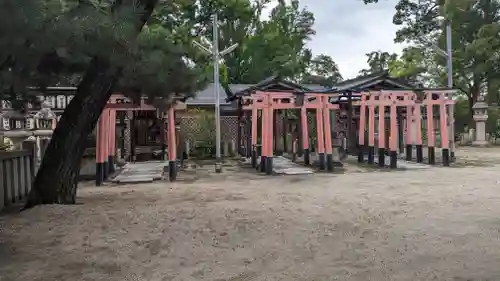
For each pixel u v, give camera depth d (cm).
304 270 470
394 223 688
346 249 547
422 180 1262
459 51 3034
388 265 480
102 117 1334
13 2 434
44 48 538
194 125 2409
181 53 964
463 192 1008
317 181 1293
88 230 645
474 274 444
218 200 932
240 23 3594
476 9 3066
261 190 1104
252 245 571
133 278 452
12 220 707
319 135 1611
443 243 566
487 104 3127
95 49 579
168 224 682
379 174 1459
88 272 469
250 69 3634
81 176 1466
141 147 2172
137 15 609
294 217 734
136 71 797
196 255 530
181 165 1888
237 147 2441
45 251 543
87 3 592
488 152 2422
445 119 1719
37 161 1320
